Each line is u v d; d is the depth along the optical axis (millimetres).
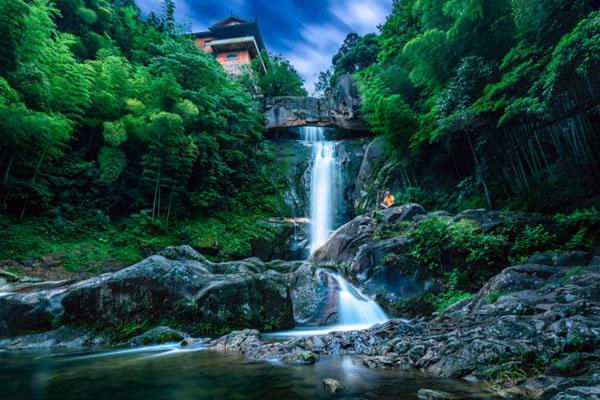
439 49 14539
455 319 5312
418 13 19375
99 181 14406
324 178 21578
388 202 16406
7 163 12086
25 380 3381
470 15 12781
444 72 15273
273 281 7465
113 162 14391
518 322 3814
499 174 13242
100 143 16031
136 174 16688
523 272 6742
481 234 9320
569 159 10922
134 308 6281
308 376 3303
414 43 14617
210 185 17344
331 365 3777
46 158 13031
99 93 14516
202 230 15531
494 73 12766
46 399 2750
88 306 6297
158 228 14656
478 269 9016
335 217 20375
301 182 21391
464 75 13023
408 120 15836
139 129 14406
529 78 10938
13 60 11656
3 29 11039
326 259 12125
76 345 5695
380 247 10375
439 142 15859
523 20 10766
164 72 16562
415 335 4836
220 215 17109
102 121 15078
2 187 11703
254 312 6824
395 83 20516
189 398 2689
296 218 19094
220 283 6699
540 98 10719
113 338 5918
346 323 8102
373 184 18797
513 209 11680
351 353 4430
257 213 18562
